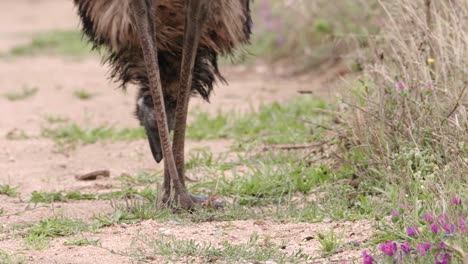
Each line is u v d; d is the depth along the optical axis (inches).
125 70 813.9
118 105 1387.8
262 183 847.1
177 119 761.0
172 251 661.9
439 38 852.6
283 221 746.2
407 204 691.4
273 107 1172.5
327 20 1402.6
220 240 696.4
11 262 644.1
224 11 770.8
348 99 904.3
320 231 706.2
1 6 3120.1
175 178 758.5
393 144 816.9
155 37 741.9
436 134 773.9
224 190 847.7
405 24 922.1
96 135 1155.3
